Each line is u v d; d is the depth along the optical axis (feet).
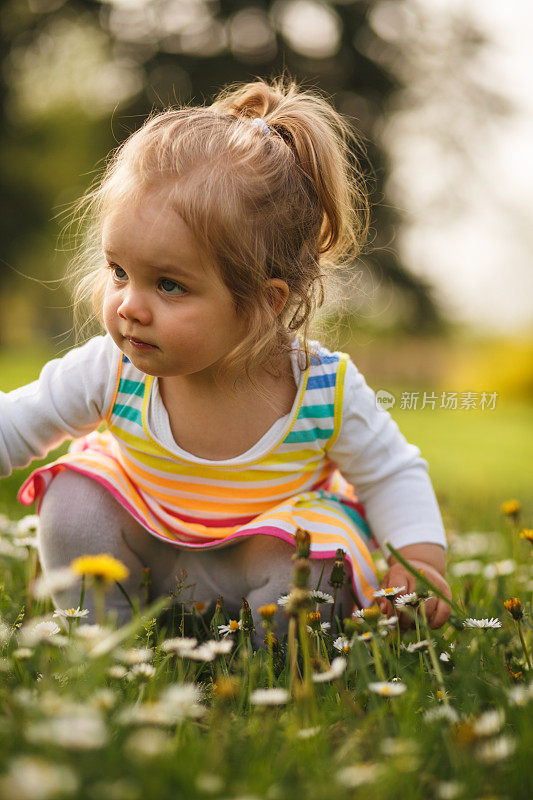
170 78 63.93
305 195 6.96
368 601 7.12
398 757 4.49
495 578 8.99
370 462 7.61
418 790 4.35
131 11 66.03
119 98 66.59
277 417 7.15
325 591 6.91
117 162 6.88
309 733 4.70
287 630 6.91
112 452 7.72
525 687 5.65
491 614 7.59
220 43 65.92
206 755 4.49
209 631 6.95
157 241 6.07
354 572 6.95
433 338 69.97
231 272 6.32
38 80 70.38
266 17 65.46
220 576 7.33
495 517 14.07
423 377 62.80
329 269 7.73
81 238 8.01
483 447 38.83
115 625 7.23
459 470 29.94
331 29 67.67
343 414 7.33
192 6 65.77
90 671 5.09
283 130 7.20
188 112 6.96
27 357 71.31
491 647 6.61
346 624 5.84
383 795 4.23
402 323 69.62
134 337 6.34
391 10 68.74
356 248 8.16
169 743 4.47
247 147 6.63
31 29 65.31
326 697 5.55
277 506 7.21
